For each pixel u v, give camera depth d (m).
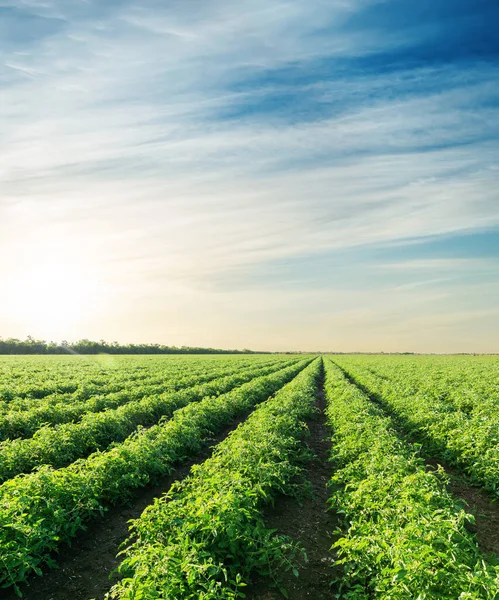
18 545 7.01
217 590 6.20
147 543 7.21
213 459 11.17
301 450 14.88
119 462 10.73
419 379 32.72
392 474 9.82
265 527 9.30
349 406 18.84
